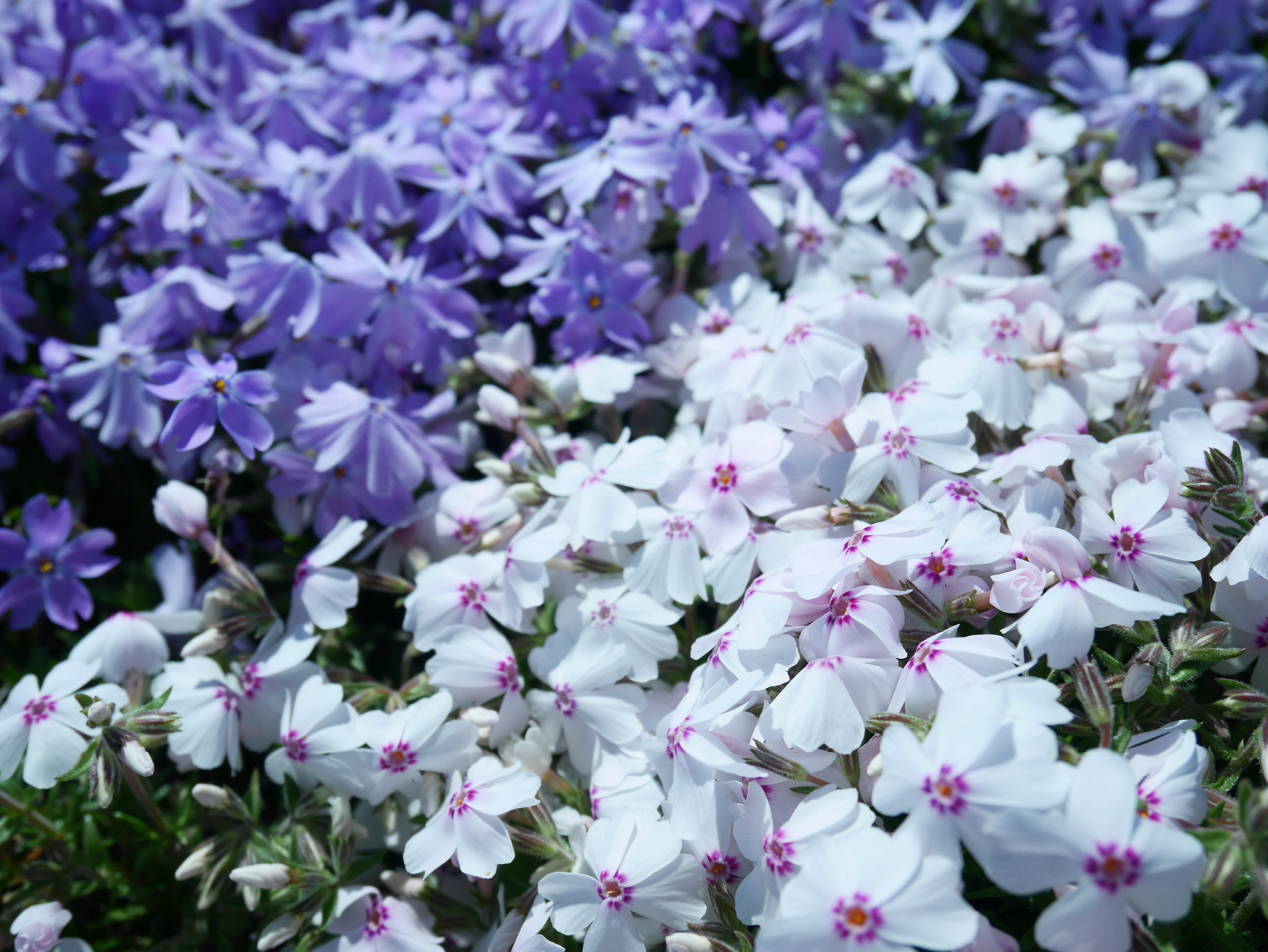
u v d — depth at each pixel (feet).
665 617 0.62
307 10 1.00
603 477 0.65
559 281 0.75
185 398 0.65
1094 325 0.75
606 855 0.56
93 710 0.59
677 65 0.85
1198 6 0.89
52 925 0.62
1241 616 0.58
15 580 0.71
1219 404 0.68
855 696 0.54
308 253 0.83
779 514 0.64
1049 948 0.47
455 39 0.92
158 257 0.83
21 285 0.78
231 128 0.83
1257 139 0.78
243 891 0.65
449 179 0.79
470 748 0.61
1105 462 0.62
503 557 0.66
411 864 0.58
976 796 0.48
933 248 0.82
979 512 0.57
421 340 0.75
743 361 0.70
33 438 0.82
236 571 0.67
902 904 0.47
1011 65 0.92
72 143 0.86
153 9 0.94
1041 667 0.59
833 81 0.90
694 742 0.55
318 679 0.64
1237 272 0.72
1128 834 0.47
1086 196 0.82
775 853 0.53
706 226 0.78
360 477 0.71
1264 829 0.48
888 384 0.69
